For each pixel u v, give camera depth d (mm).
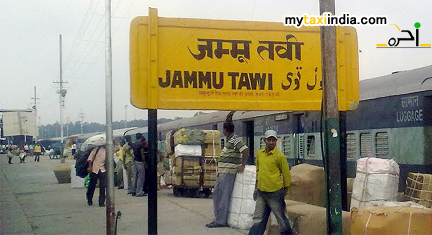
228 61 6602
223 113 18109
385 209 5500
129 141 13680
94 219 9047
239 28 6656
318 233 6164
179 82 6434
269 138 6219
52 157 53750
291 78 6777
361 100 10547
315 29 6883
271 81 6727
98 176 11000
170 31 6449
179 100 6414
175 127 24250
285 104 6734
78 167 11352
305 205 6746
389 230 5234
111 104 7105
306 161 12508
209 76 6531
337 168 5449
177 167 11969
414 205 5996
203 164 12000
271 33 6766
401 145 9156
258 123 15617
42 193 14273
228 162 7785
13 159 49125
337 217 5426
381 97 9820
